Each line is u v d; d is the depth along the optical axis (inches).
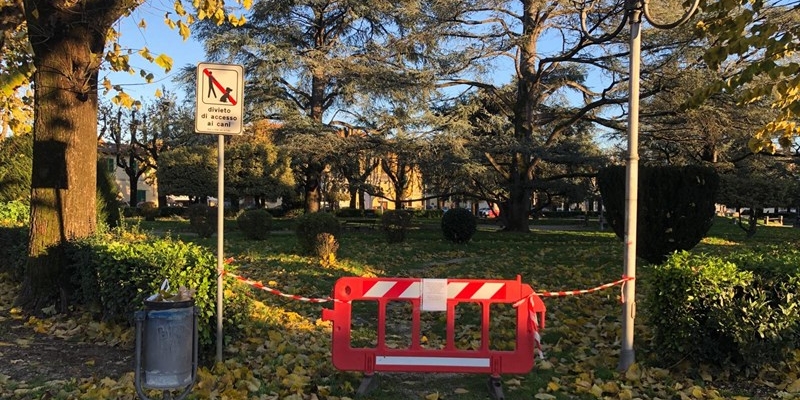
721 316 194.9
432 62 1033.5
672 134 877.8
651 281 217.6
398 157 1004.6
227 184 1408.7
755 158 1015.0
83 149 299.6
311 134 1045.8
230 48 1096.2
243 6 304.8
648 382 194.5
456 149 915.4
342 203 2923.2
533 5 854.5
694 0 188.7
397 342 255.3
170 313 146.3
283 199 1695.4
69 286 286.4
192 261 218.8
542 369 213.6
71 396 173.9
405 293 188.4
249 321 261.6
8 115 412.5
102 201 499.5
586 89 1029.8
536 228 1334.9
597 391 185.0
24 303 288.7
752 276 198.1
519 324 188.1
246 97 1189.7
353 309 328.2
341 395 183.9
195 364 152.4
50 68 288.0
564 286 386.9
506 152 923.4
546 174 1154.0
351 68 1064.2
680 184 413.1
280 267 458.6
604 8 745.0
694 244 422.9
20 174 507.5
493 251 650.8
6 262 373.1
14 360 214.5
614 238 843.4
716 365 202.5
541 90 1090.1
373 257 566.9
